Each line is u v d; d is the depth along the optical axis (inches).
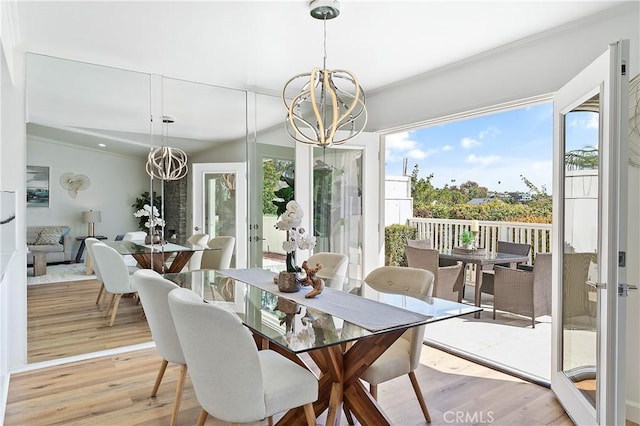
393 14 95.2
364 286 99.5
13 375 111.6
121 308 134.7
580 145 88.9
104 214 132.0
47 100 122.1
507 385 108.3
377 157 165.0
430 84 140.4
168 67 133.4
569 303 95.2
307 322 70.8
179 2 89.8
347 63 129.6
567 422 89.5
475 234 202.4
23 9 92.6
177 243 146.5
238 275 117.4
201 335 61.0
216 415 64.4
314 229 167.8
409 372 86.0
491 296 216.7
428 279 94.1
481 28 103.3
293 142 171.5
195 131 149.7
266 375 71.2
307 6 91.6
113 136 133.9
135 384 106.0
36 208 120.1
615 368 72.6
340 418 84.7
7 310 108.4
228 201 157.2
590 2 89.9
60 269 124.5
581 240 88.9
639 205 88.0
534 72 109.7
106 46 115.0
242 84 153.0
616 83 72.2
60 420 87.7
